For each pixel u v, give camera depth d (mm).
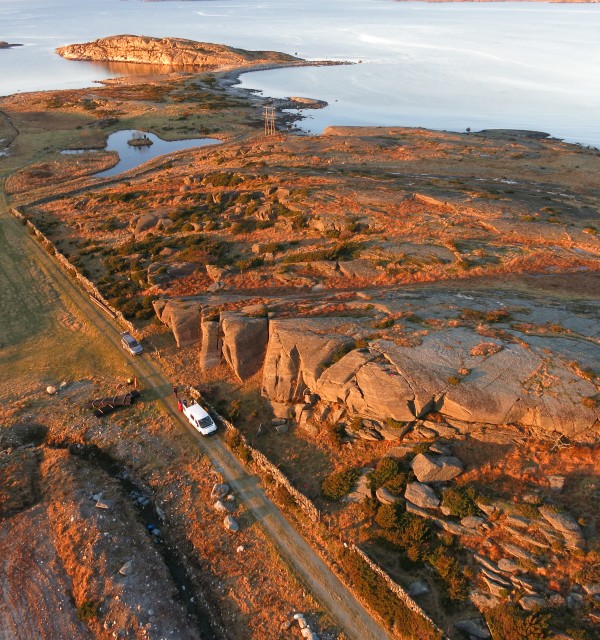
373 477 26922
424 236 51312
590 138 121250
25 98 168750
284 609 23625
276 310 38875
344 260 48938
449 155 88188
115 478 31562
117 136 128250
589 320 32438
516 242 49156
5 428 35906
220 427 33906
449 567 22750
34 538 27609
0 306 53750
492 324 32531
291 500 27766
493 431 26719
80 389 39562
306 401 32250
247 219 62906
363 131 112625
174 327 41906
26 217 75812
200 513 28562
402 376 28406
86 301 52469
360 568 24062
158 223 65500
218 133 127688
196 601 24641
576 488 24172
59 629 23453
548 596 20922
